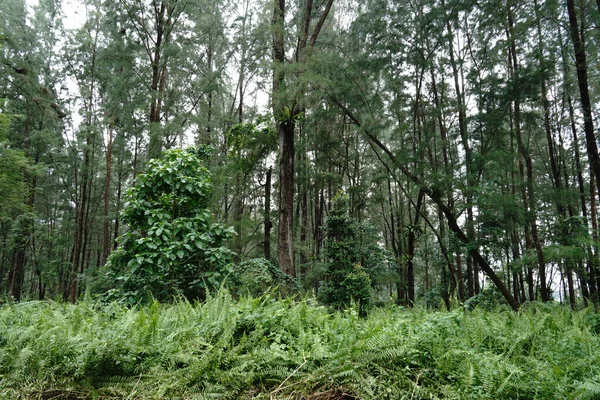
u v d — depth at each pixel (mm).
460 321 3895
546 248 8617
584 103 7938
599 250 7707
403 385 2535
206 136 17141
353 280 11844
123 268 5840
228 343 2771
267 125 13477
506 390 2549
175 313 3680
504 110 9422
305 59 10750
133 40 15680
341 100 10508
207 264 5746
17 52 18312
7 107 13523
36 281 26953
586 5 8164
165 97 16188
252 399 2303
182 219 5613
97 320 3264
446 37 9930
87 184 22953
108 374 2490
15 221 19453
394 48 10266
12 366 2551
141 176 5895
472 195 9062
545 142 15367
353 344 2740
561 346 3711
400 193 16750
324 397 2428
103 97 21109
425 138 10422
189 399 2236
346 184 23609
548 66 8680
